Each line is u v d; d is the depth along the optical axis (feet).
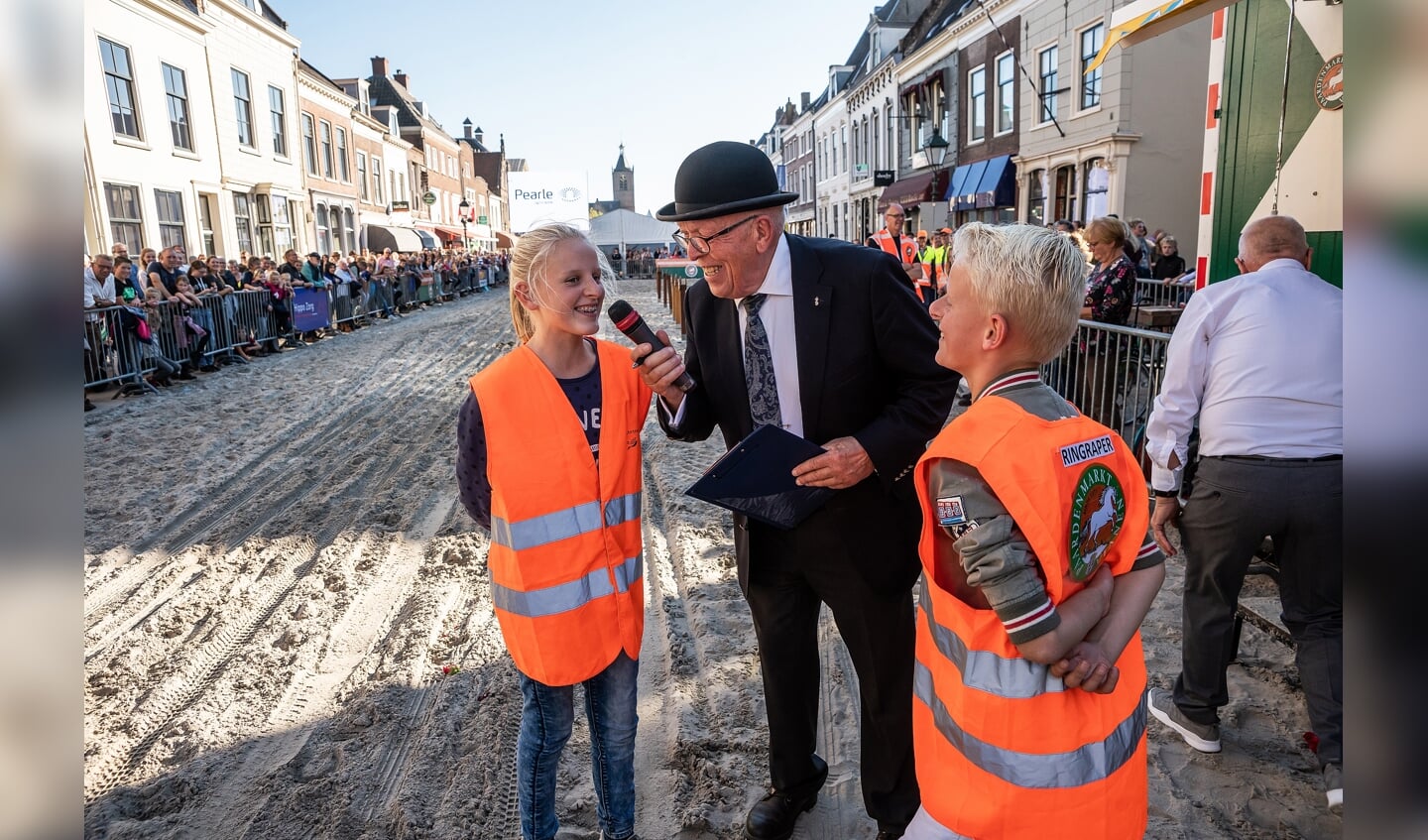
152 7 59.21
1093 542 4.66
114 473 21.52
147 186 58.44
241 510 18.56
